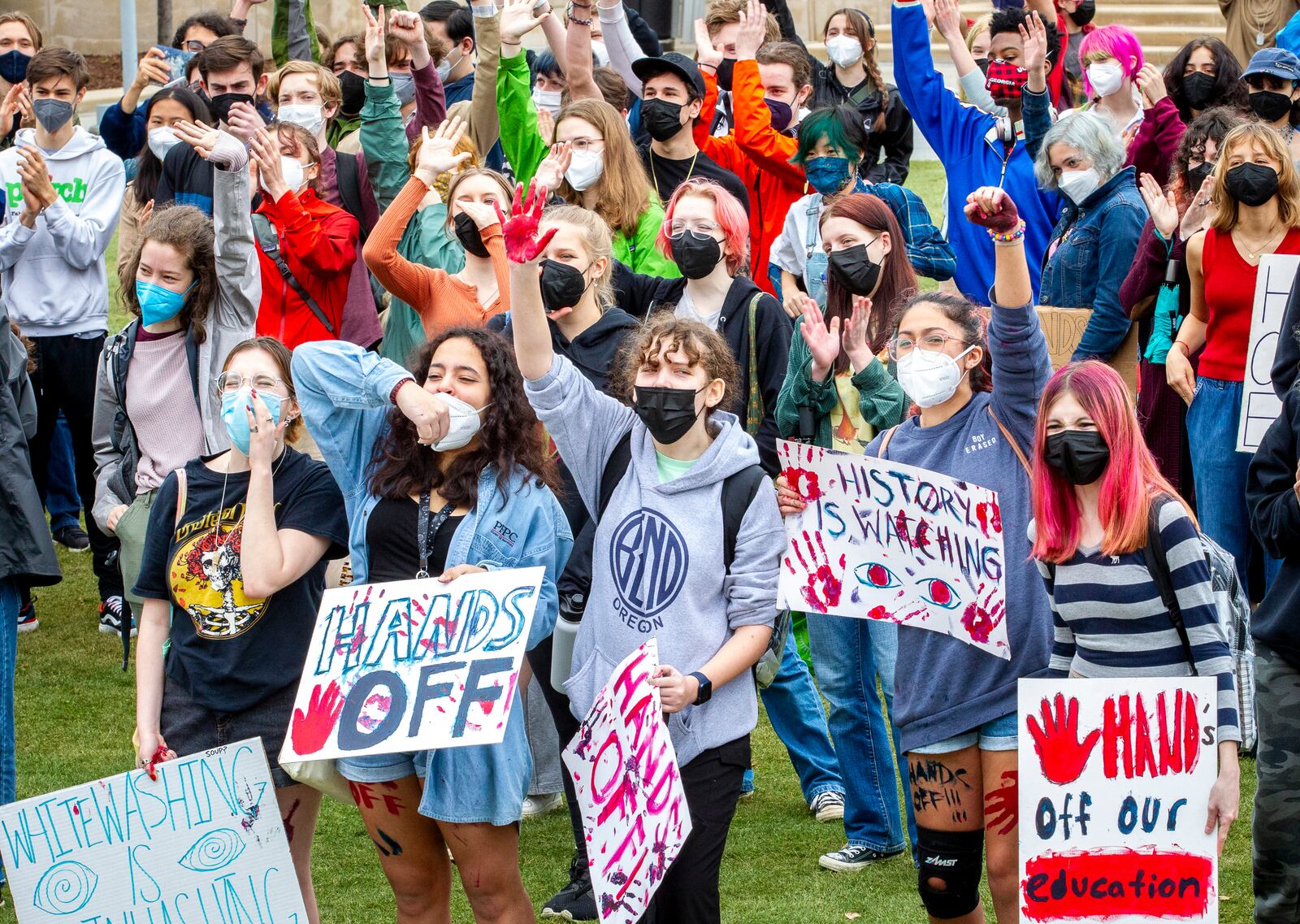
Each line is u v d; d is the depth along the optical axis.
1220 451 16.14
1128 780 9.84
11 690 13.73
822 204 17.55
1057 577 10.38
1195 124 17.94
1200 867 9.84
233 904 11.32
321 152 20.02
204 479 11.86
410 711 10.34
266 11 52.00
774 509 10.91
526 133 19.34
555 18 22.95
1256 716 11.12
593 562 11.16
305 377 11.35
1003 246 10.73
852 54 23.92
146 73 25.30
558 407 11.13
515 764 10.94
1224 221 15.97
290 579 11.45
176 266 15.13
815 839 14.63
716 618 10.76
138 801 11.23
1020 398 11.04
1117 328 18.05
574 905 13.22
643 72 19.06
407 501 11.29
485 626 10.49
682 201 14.54
